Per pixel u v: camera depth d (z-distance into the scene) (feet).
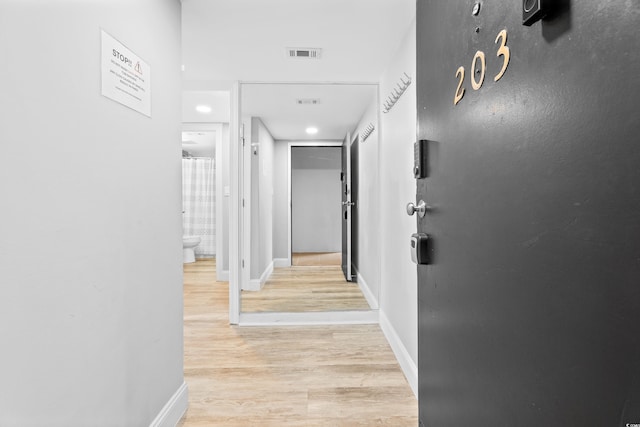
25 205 2.54
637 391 1.46
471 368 2.93
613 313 1.58
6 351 2.39
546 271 2.02
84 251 3.16
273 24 6.32
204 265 17.99
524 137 2.23
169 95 4.98
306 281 12.12
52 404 2.77
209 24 6.32
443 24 3.53
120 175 3.74
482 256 2.76
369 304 10.26
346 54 7.57
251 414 5.26
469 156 2.98
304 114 10.83
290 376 6.40
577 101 1.78
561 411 1.90
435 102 3.75
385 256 8.56
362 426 4.96
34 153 2.62
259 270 11.08
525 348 2.21
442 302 3.56
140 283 4.15
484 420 2.72
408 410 5.35
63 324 2.89
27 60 2.56
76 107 3.07
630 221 1.50
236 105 9.12
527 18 2.10
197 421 5.11
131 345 3.94
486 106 2.69
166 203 4.85
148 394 4.33
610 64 1.59
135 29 4.06
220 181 14.46
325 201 13.48
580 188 1.77
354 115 11.08
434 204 3.78
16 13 2.47
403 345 6.79
